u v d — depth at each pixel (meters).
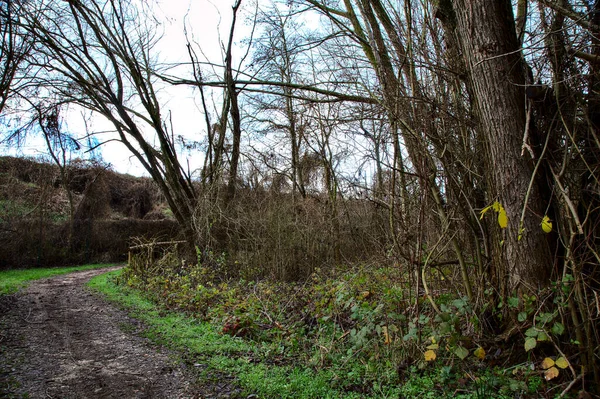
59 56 14.05
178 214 15.74
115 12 14.48
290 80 14.88
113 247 23.16
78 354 5.52
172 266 13.46
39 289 12.16
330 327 5.96
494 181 4.76
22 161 25.89
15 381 4.41
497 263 4.79
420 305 5.30
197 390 4.29
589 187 4.01
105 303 9.49
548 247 4.27
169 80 12.58
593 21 3.95
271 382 4.33
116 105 14.81
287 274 12.24
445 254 5.62
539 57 4.26
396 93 4.93
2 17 9.84
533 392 3.72
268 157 15.70
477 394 3.68
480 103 4.63
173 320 7.37
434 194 4.86
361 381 4.35
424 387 4.04
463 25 4.70
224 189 14.98
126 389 4.31
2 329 6.61
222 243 14.20
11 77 10.28
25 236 20.50
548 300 4.14
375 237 7.31
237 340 5.99
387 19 6.30
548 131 4.08
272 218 12.91
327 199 13.53
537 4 4.79
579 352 3.58
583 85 4.00
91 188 26.11
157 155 16.22
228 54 15.27
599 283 3.86
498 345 4.45
